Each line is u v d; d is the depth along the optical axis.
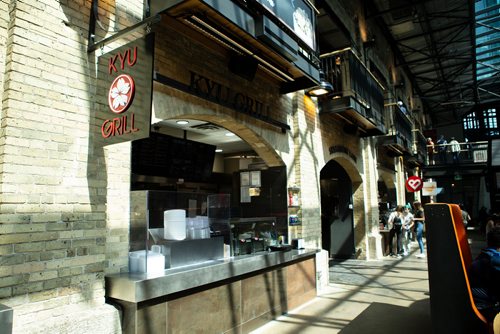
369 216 11.01
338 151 8.87
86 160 3.24
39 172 2.89
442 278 3.63
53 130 3.02
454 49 16.62
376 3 11.98
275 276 5.25
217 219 4.69
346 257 10.90
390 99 13.79
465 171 20.83
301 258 6.01
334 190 11.31
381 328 4.70
